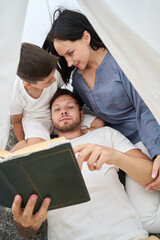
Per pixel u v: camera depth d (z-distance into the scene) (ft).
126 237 3.32
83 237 3.39
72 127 4.53
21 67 3.82
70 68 4.59
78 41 3.77
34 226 3.19
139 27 2.65
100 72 4.25
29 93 4.61
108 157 3.36
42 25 4.48
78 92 4.76
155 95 2.89
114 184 3.84
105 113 4.53
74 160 2.51
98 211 3.56
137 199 3.87
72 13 3.87
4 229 4.16
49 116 4.98
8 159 2.50
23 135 5.05
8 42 2.39
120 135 4.39
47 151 2.43
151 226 3.73
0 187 2.81
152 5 2.58
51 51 4.39
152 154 3.80
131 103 4.41
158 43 2.71
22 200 2.88
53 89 4.81
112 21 2.51
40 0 4.16
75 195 2.83
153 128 3.90
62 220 3.55
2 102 2.57
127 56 2.71
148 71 2.76
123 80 4.14
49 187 2.75
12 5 2.30
